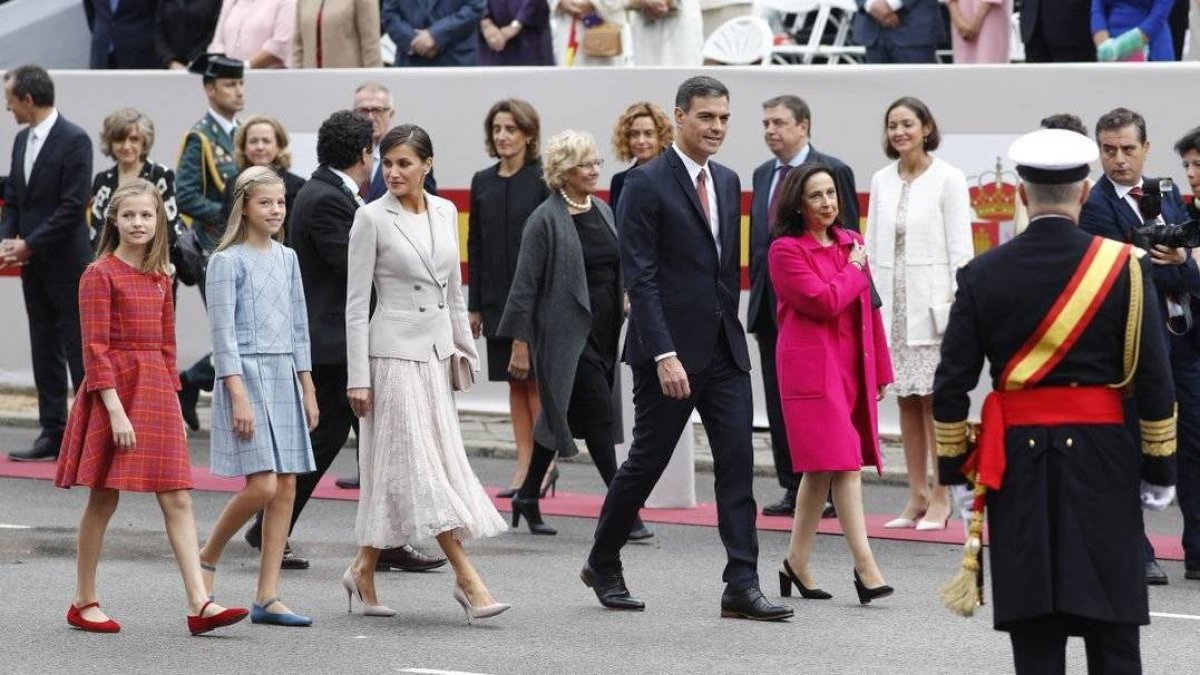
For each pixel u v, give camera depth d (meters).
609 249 36.03
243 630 27.84
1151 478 20.48
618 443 37.59
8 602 29.66
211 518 37.38
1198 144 31.56
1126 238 31.53
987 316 20.55
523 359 36.59
